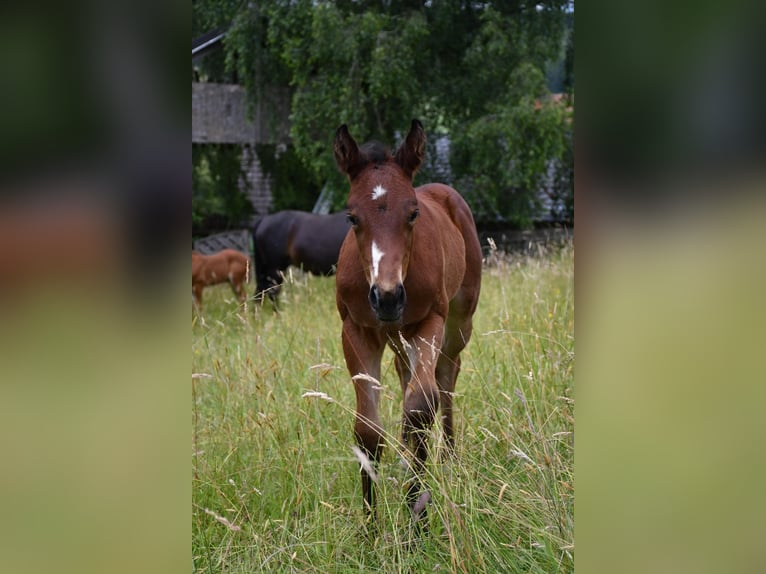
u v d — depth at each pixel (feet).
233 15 43.80
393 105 41.32
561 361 11.10
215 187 50.67
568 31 42.83
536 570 7.44
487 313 16.98
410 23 37.55
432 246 10.41
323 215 30.19
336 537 8.54
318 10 37.52
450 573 7.64
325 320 17.74
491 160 39.58
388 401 12.19
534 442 8.81
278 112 47.09
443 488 8.05
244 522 8.95
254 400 11.33
